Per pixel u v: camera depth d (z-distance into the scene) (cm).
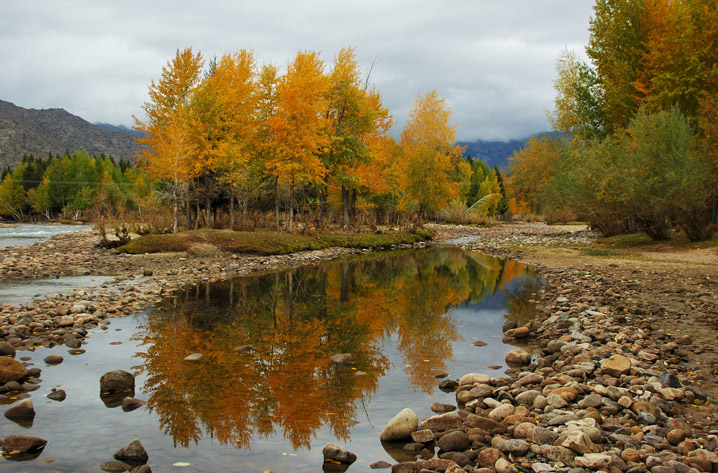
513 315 1279
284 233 3052
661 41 2734
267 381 749
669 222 2752
